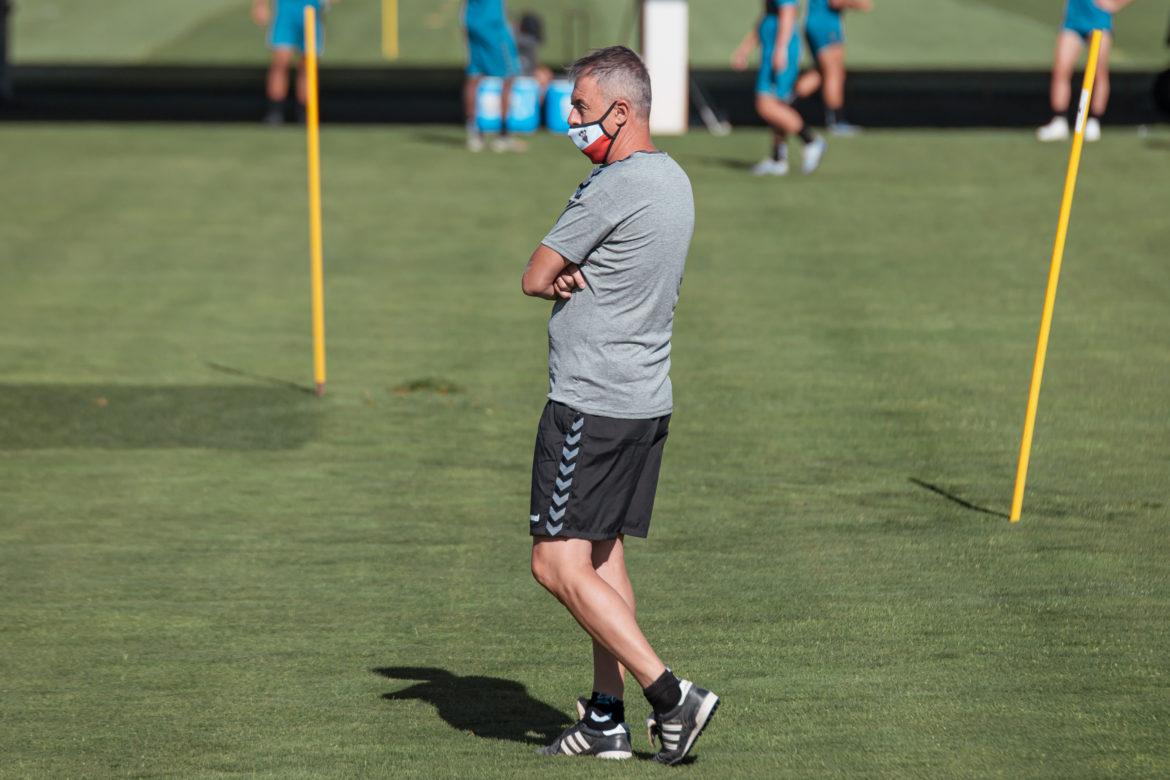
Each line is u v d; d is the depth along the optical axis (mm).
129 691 20188
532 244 52094
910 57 117500
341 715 19328
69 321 43156
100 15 144000
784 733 18500
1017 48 123062
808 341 40781
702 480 30062
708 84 98375
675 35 76188
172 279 48031
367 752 18062
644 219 16625
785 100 62906
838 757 17734
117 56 117188
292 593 24172
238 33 132000
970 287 46406
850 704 19438
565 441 17016
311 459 31625
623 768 17469
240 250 51688
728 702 19531
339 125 79375
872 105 87562
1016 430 33344
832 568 25047
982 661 20953
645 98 17062
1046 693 19781
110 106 87125
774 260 49625
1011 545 26156
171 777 17344
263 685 20406
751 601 23500
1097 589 23953
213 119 81812
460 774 17328
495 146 70250
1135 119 81125
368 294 46062
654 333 17125
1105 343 40594
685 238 17016
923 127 78250
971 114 83562
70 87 96188
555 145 72125
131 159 68188
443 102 89625
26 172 65188
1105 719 18875
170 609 23422
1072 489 29406
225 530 27297
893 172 64375
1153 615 22766
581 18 135250
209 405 35438
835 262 49375
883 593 23812
